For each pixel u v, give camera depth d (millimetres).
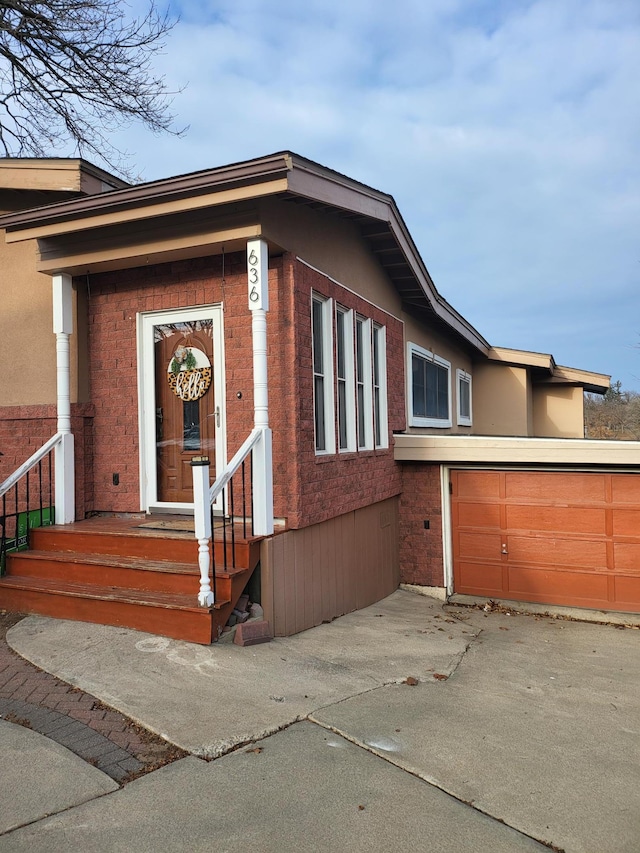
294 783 3154
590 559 8852
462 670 5465
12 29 8375
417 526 9867
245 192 5371
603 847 2779
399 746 3639
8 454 7309
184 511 6832
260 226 5621
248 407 6445
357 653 5559
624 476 8672
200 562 5027
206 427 6770
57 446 6680
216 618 5039
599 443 8570
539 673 5613
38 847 2613
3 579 5977
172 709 3875
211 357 6730
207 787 3084
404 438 9602
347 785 3162
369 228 8062
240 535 5723
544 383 17359
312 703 4137
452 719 4141
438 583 9680
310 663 4980
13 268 7371
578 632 7809
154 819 2820
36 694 4074
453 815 2957
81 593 5438
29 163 7004
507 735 3945
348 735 3715
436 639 6578
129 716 3783
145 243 6074
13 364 7352
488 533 9477
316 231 6824
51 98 9539
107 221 5832
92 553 6121
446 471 9695
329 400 7145
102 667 4477
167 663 4586
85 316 7172
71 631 5184
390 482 9352
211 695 4109
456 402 13727
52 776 3121
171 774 3189
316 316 7055
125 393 7004
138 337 6938
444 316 11289
